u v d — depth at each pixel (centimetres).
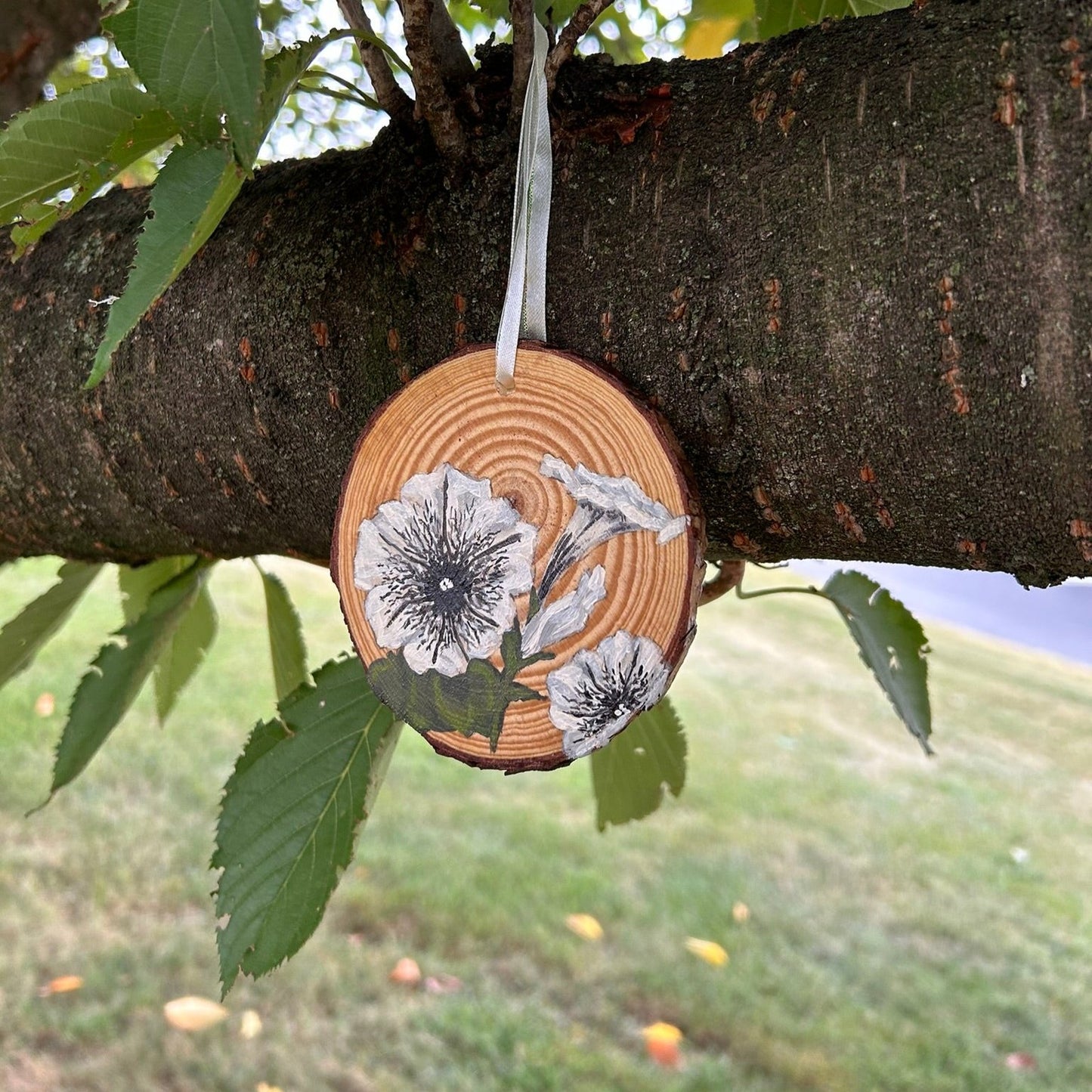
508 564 20
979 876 111
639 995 83
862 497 19
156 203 17
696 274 19
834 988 88
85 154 20
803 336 19
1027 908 105
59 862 88
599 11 20
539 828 107
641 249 20
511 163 22
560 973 85
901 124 18
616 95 21
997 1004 88
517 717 21
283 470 25
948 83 18
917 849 116
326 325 23
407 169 23
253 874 25
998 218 17
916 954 95
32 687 117
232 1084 69
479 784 116
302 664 36
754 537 22
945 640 238
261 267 24
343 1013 77
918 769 142
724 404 20
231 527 28
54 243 28
